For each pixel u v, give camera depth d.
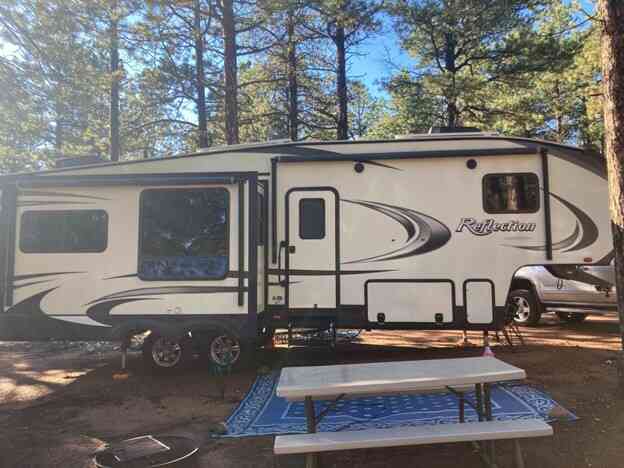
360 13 13.73
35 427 4.56
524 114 15.93
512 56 15.12
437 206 6.38
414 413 4.46
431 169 6.42
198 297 6.13
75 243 6.29
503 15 14.44
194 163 6.68
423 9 14.70
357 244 6.45
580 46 14.78
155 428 4.46
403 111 16.67
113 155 14.27
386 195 6.45
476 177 6.35
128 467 3.48
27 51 11.88
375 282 6.40
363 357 6.88
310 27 15.02
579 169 6.25
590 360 6.25
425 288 6.34
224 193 6.18
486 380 3.29
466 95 14.73
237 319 6.09
